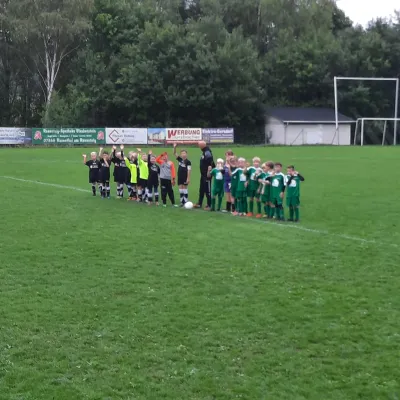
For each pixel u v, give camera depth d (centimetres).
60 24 6009
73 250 1153
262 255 1125
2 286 912
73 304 834
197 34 6544
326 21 7700
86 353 670
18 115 7031
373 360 658
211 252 1145
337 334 730
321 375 622
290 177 1521
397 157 3997
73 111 6109
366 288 915
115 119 6462
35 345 691
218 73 6319
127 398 572
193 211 1697
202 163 1741
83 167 3098
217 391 586
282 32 7388
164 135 5534
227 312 806
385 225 1458
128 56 6438
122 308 820
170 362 648
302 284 937
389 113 7275
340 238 1295
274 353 675
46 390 586
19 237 1270
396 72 7338
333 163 3475
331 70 7106
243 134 6606
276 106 7044
